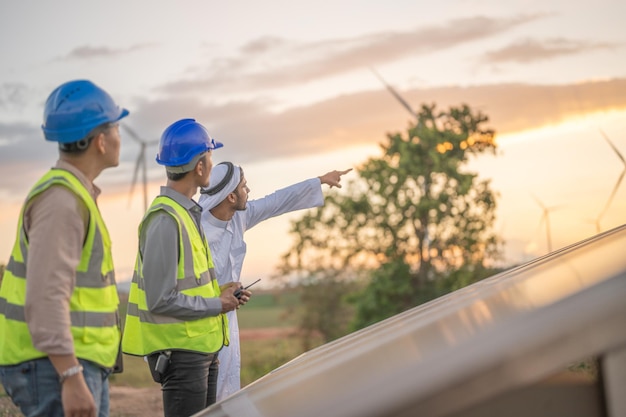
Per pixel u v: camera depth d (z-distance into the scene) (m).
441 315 2.29
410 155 25.59
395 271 24.95
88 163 3.33
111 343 3.35
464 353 2.00
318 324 27.38
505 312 2.09
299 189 5.96
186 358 4.39
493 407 1.97
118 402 9.70
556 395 1.98
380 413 1.97
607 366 1.97
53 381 3.19
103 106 3.33
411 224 25.45
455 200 25.23
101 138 3.33
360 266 26.30
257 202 5.86
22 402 3.22
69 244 3.14
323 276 27.20
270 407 2.21
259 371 23.11
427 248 25.38
